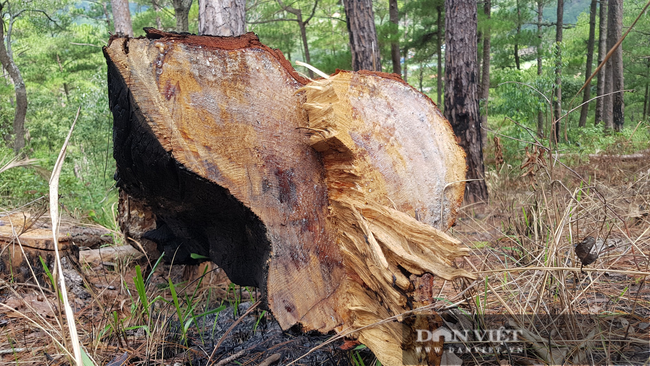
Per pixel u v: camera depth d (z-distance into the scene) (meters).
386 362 1.62
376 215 1.64
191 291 2.72
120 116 1.45
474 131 6.11
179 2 7.77
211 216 1.70
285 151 1.65
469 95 6.09
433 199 1.95
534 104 9.12
